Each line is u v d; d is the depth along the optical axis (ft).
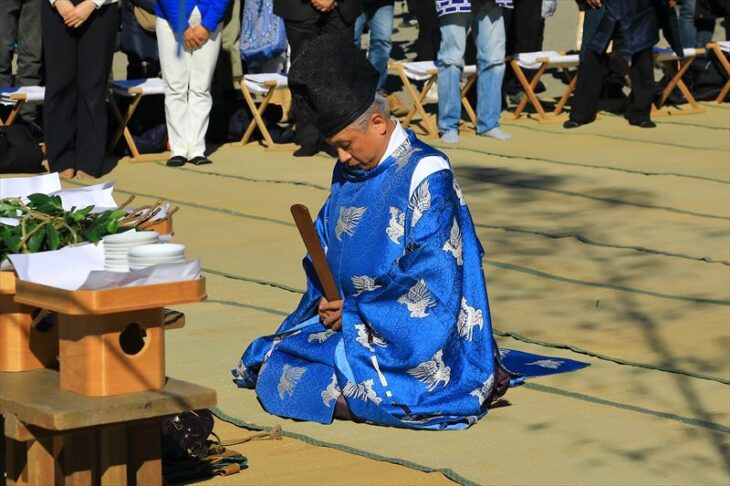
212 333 32.91
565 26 96.84
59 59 52.54
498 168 55.88
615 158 58.39
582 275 39.58
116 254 19.13
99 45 52.70
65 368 19.07
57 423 17.85
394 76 77.25
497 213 47.75
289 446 24.88
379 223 26.66
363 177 27.04
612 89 74.28
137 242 19.19
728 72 73.05
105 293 18.22
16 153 53.52
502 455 24.62
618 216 47.42
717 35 93.61
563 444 25.32
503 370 28.19
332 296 27.02
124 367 18.84
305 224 26.45
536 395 28.45
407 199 26.48
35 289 18.66
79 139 53.67
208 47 55.98
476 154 58.90
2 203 21.03
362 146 26.50
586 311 35.63
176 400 18.74
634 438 25.80
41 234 20.25
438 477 23.26
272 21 62.85
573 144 61.87
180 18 55.11
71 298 18.16
